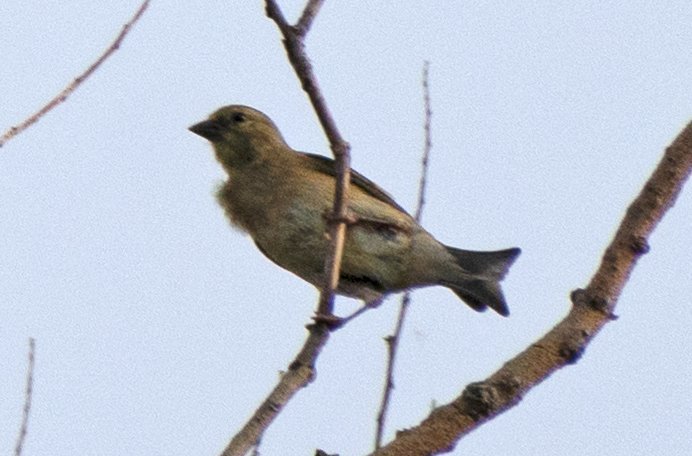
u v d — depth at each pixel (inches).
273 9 291.9
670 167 253.3
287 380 271.7
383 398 288.8
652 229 252.8
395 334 295.7
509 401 246.5
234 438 255.3
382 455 246.2
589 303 251.4
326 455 264.4
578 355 249.1
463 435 246.5
